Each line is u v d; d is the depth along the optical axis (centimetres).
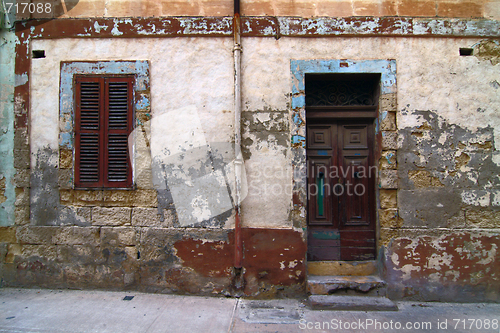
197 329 290
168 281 368
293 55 373
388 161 365
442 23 369
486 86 367
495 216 360
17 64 385
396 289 358
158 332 284
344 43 372
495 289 354
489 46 369
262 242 363
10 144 382
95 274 373
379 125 372
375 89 387
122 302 342
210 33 375
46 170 379
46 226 377
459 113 366
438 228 361
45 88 382
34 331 281
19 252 379
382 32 368
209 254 366
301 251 362
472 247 357
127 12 383
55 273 376
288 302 351
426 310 335
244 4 379
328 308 333
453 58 369
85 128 379
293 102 369
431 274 358
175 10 382
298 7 379
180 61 377
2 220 381
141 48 379
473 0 375
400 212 364
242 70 373
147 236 371
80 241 374
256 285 361
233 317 315
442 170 364
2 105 384
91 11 385
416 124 366
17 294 358
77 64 381
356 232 389
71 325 292
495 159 363
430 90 367
